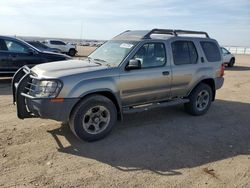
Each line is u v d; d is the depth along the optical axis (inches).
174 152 195.3
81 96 196.5
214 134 234.7
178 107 309.4
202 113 284.4
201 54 279.3
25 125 235.3
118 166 172.1
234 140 223.5
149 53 238.8
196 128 246.8
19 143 199.2
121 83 217.9
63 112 192.7
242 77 608.1
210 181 159.2
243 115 295.4
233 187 154.1
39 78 193.5
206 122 264.8
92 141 206.4
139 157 185.3
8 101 316.5
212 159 187.2
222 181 159.9
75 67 210.5
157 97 248.8
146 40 238.1
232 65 887.7
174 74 253.6
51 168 166.1
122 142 208.4
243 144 215.9
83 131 200.7
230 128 251.6
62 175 158.7
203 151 199.5
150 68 237.3
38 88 193.0
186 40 269.6
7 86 406.3
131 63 215.9
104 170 166.4
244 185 156.6
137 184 152.6
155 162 179.2
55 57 456.1
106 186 149.3
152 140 214.8
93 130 206.7
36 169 164.2
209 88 285.9
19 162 171.8
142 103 240.8
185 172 167.9
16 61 425.7
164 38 253.8
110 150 193.9
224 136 231.1
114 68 215.3
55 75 193.8
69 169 165.8
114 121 215.2
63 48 1222.9
